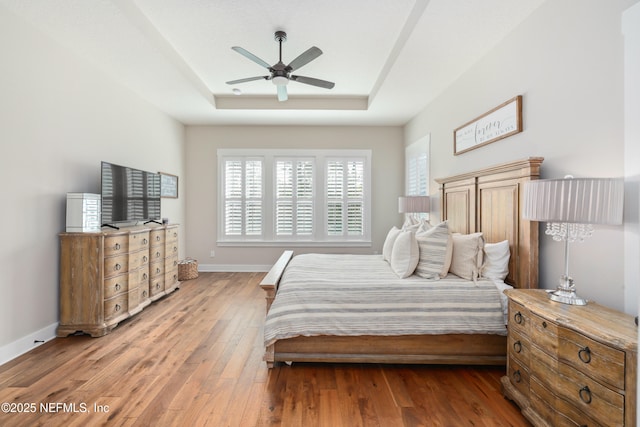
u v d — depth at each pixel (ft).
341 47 10.80
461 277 8.25
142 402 6.11
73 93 10.09
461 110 11.44
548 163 7.21
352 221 18.92
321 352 7.54
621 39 5.48
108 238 9.70
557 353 4.85
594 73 6.01
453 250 8.62
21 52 8.27
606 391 4.11
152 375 7.11
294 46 10.75
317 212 18.84
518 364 5.95
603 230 5.84
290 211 18.80
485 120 9.68
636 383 3.80
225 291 14.42
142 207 12.93
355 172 18.89
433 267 8.22
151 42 9.46
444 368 7.58
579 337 4.50
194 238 18.78
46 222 9.09
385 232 18.98
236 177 18.78
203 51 11.19
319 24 9.41
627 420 3.87
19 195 8.29
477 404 6.15
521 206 7.63
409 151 17.61
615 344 3.98
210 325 10.21
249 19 9.18
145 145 14.51
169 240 13.98
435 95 13.66
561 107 6.81
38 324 8.79
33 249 8.68
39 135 8.87
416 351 7.50
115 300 10.04
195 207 18.75
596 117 5.98
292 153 18.71
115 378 6.98
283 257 12.07
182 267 16.52
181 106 15.40
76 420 5.57
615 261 5.60
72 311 9.32
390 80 12.00
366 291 7.57
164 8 8.68
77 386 6.66
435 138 13.99
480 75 10.11
